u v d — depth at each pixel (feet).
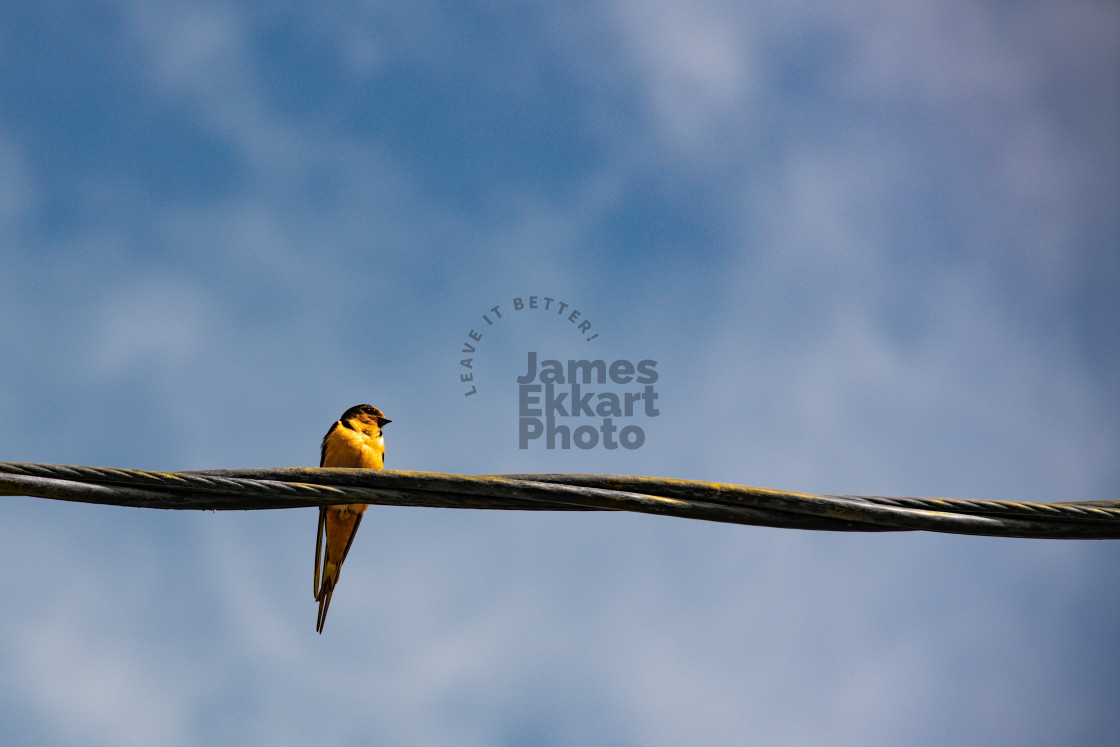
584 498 28.94
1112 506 30.22
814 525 29.81
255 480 28.43
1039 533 30.09
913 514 29.58
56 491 27.27
